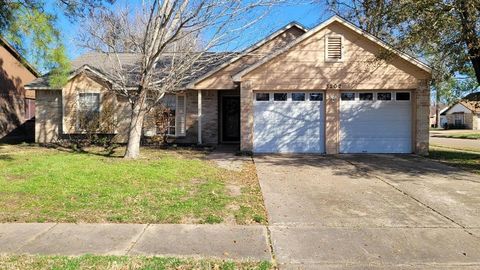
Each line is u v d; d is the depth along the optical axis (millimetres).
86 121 18266
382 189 8578
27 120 24359
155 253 4730
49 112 19094
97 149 16172
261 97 15328
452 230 5758
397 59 14773
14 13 11250
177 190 8062
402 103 15188
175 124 19156
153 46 12406
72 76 18078
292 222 6098
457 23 11875
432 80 14672
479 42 11828
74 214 6293
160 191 7961
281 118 15305
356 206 7113
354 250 4930
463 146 20656
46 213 6336
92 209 6578
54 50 11852
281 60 14969
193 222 5984
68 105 18328
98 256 4555
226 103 20062
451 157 14180
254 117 15320
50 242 5070
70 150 15727
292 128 15297
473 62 13344
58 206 6746
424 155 14680
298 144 15305
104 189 8039
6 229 5566
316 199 7637
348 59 14898
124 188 8188
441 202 7418
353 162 12773
